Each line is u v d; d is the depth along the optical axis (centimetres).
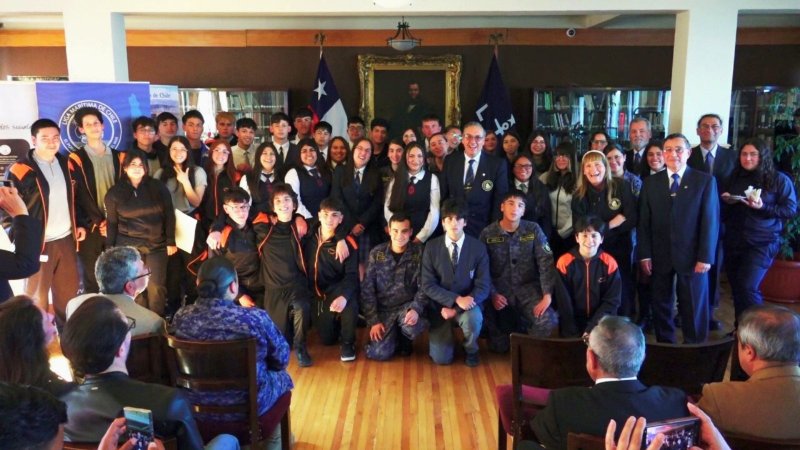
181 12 488
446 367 382
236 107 733
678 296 377
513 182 459
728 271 417
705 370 220
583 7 486
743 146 401
